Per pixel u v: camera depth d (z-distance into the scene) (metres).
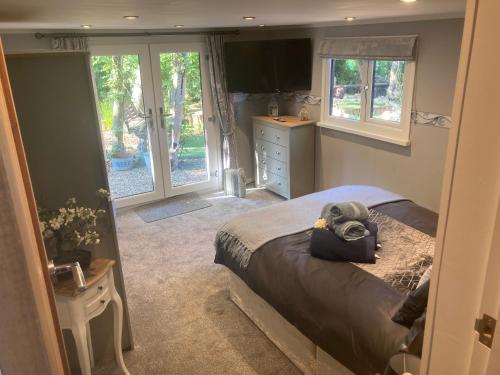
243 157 5.64
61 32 4.08
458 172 0.68
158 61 4.74
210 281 3.44
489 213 0.65
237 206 5.01
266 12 2.56
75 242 2.12
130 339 2.65
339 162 4.76
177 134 5.15
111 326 2.55
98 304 2.13
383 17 3.51
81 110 2.17
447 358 0.78
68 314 2.00
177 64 4.89
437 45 3.47
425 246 2.50
